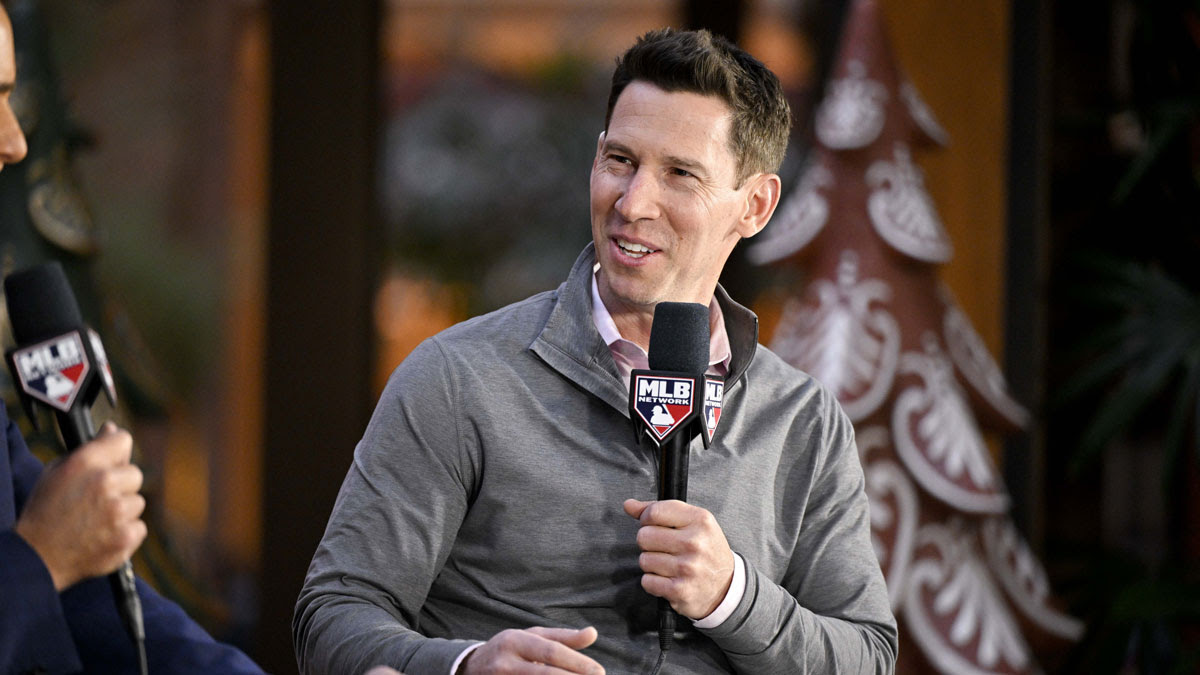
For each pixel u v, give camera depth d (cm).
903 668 1012
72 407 440
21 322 452
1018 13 1359
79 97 2286
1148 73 1466
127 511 435
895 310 1043
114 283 2286
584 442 618
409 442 615
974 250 1352
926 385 1039
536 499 609
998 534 1081
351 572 597
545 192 2570
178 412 2262
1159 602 1231
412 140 2553
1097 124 1447
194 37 2341
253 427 2342
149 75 2328
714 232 628
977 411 1106
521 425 617
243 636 1770
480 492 616
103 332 1197
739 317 660
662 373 576
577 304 642
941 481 1019
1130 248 1497
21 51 1148
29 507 431
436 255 2562
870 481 1012
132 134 2320
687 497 620
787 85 2244
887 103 1078
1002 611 1050
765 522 642
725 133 620
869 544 677
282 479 1413
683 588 560
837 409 692
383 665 554
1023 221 1357
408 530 603
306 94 1412
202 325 2331
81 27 2286
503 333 645
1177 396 1366
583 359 626
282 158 1416
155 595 551
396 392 629
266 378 1418
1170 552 1557
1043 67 1360
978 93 1359
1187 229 1473
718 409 592
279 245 1416
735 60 634
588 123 2569
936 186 1353
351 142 1412
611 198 624
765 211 664
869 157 1069
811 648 604
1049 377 1491
